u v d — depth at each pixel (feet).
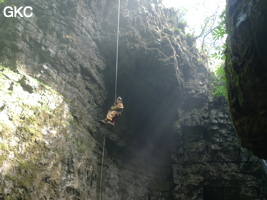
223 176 56.18
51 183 31.96
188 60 61.52
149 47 55.93
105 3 57.77
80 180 36.99
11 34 43.91
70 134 39.01
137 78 58.54
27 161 30.48
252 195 53.47
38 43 45.57
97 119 50.96
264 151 28.55
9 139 30.37
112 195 47.14
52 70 44.96
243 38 22.00
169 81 57.72
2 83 35.99
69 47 47.62
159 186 58.44
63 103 42.22
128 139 59.57
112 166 51.83
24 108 35.17
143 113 63.93
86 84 49.78
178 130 59.62
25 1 48.60
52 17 48.62
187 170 58.54
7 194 26.40
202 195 56.34
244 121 27.17
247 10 20.95
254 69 22.24
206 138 60.29
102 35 55.26
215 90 63.36
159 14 62.69
